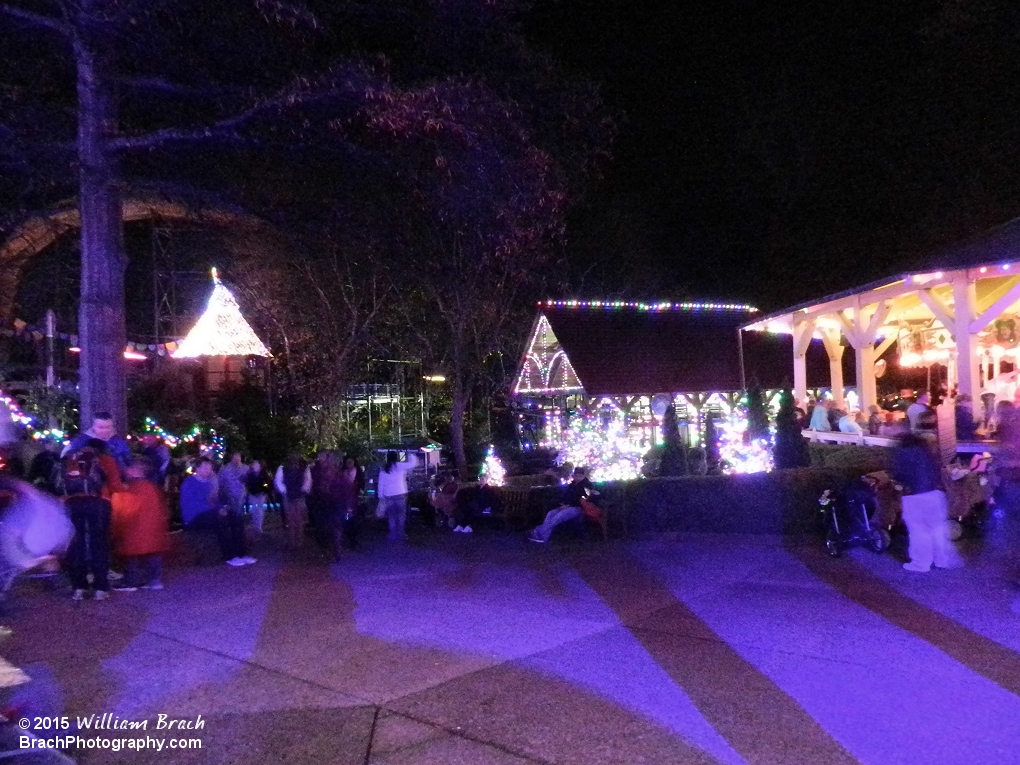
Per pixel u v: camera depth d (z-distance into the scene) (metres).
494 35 16.48
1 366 19.70
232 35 14.26
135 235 24.81
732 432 20.38
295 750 5.56
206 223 19.02
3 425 8.45
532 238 19.73
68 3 13.22
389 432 29.70
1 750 5.18
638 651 7.28
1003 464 8.80
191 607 9.45
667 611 8.54
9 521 6.85
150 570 10.47
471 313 25.50
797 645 7.18
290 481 14.19
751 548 11.51
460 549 13.36
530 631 8.05
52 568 7.50
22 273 20.33
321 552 13.24
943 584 8.83
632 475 20.91
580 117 17.86
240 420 24.27
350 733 5.80
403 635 8.08
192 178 15.88
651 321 24.66
